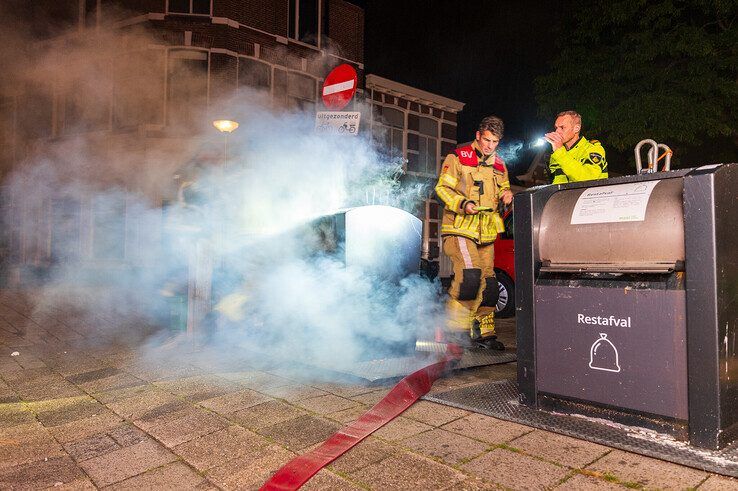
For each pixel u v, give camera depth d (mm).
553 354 2777
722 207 2232
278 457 2418
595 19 11750
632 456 2260
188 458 2451
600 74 12000
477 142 4770
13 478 2289
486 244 4754
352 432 2635
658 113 10812
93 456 2518
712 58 10734
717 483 1993
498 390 3287
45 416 3105
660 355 2383
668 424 2379
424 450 2420
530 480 2092
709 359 2217
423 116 21344
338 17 17844
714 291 2195
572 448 2373
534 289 2857
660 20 11000
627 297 2486
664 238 2385
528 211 2885
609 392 2555
